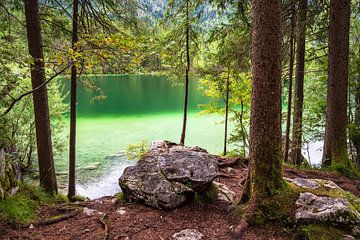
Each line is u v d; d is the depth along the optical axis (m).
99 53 5.38
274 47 4.14
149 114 26.73
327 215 3.98
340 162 7.82
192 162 5.31
